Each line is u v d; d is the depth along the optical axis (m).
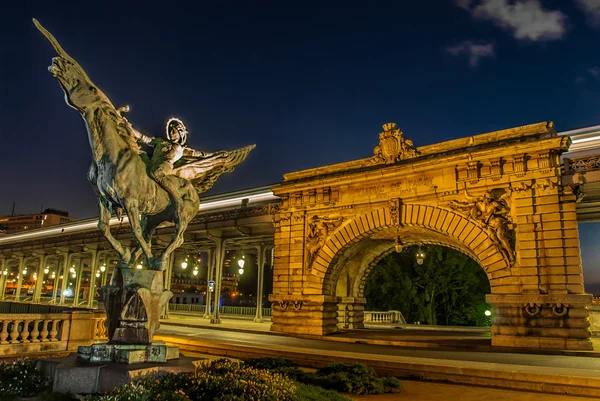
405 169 25.48
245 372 10.61
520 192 22.25
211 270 43.91
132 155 11.06
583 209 25.97
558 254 20.95
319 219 28.84
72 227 56.44
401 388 13.01
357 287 33.25
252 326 33.03
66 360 10.50
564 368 14.81
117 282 10.91
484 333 31.02
